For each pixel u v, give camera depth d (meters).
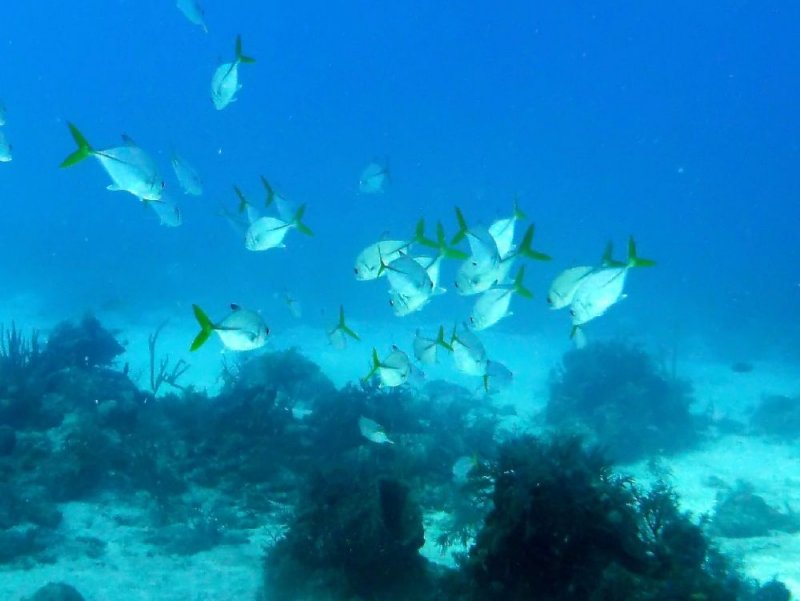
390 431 11.62
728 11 106.50
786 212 96.31
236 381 13.75
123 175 6.29
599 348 16.41
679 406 15.16
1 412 10.45
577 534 5.11
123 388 12.69
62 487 8.98
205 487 9.89
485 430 12.70
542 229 59.56
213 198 60.25
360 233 50.50
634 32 108.88
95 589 6.71
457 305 32.78
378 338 25.48
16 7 123.94
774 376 22.97
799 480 12.07
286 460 10.73
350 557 6.71
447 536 7.97
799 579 7.60
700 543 5.80
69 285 32.72
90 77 126.50
